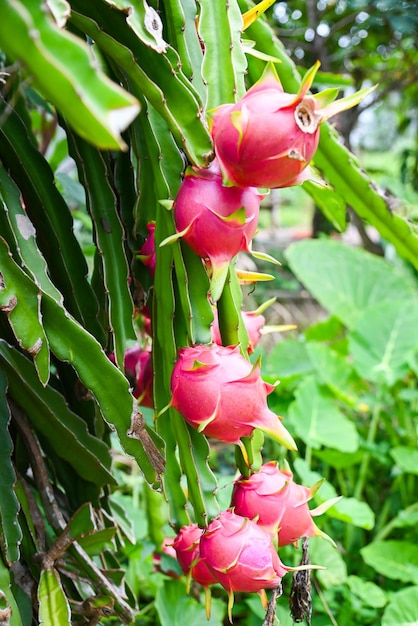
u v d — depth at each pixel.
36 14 0.55
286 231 6.44
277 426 0.81
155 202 0.93
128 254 1.03
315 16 3.70
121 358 0.94
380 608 1.98
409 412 2.71
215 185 0.78
